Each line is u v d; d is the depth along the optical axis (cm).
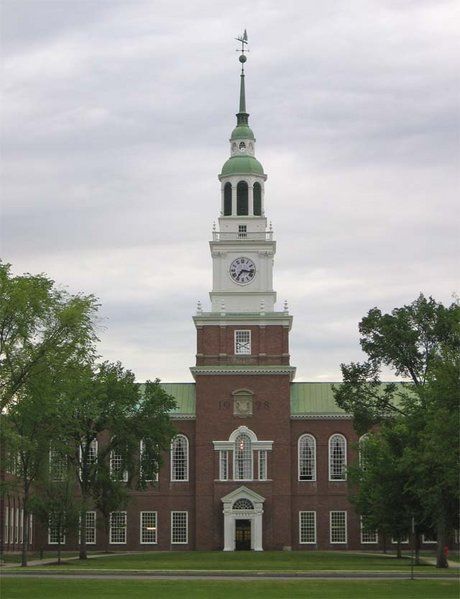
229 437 13675
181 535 13912
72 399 9456
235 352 13750
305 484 13912
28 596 5972
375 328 10419
